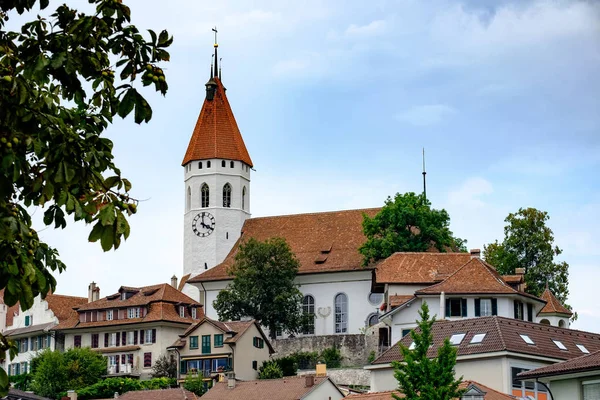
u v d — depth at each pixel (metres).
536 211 135.75
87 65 16.98
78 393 108.00
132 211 16.77
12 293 15.89
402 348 55.81
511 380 70.44
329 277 128.62
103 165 16.78
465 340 74.12
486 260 135.88
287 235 140.25
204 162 142.62
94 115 17.31
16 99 16.08
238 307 123.19
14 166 15.67
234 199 142.25
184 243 141.75
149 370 121.50
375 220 122.62
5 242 15.95
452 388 54.09
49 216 16.58
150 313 124.12
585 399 53.69
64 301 136.25
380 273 108.44
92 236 16.25
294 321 123.31
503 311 92.94
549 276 133.00
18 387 116.69
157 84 17.23
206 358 113.06
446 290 93.44
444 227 121.69
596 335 80.06
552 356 72.69
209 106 146.12
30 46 16.83
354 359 116.12
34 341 130.50
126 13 17.06
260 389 89.94
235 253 140.00
